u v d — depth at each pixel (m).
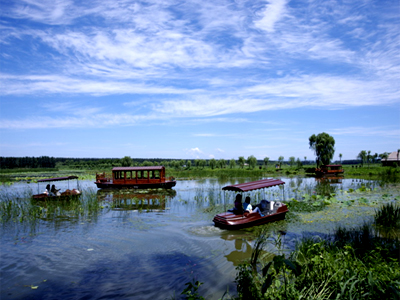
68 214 15.80
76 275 7.75
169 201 20.52
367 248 7.96
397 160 72.50
